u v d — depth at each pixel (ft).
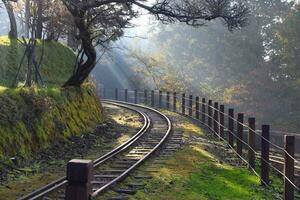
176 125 87.25
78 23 76.13
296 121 174.19
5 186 38.32
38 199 32.99
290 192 37.17
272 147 87.66
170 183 40.47
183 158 53.62
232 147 64.64
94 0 72.28
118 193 36.11
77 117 71.15
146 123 86.79
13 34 98.32
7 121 48.47
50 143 56.39
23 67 87.45
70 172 17.13
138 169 46.16
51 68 96.53
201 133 78.64
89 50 79.30
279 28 195.93
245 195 38.99
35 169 45.60
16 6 83.20
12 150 47.11
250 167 50.47
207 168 49.03
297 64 187.62
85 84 90.94
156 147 58.49
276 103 188.14
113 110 115.85
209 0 74.13
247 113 192.03
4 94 51.80
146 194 36.37
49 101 59.36
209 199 36.47
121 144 64.44
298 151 104.63
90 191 17.47
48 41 105.40
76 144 61.11
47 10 83.87
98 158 49.83
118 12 79.77
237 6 77.41
